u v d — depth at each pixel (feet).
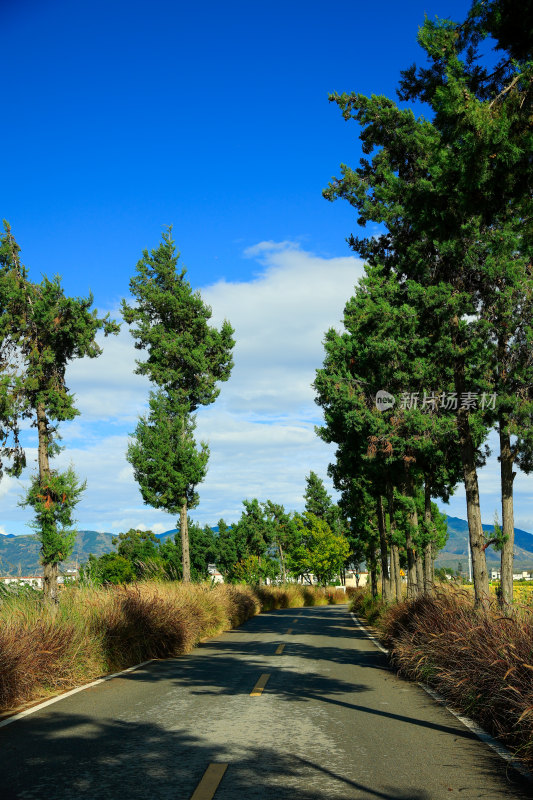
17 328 52.03
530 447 48.19
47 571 48.29
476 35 20.67
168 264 94.99
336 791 15.58
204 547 279.69
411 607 45.70
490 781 16.49
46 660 31.37
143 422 90.53
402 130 44.60
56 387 52.19
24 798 15.02
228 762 18.16
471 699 24.86
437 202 24.06
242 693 30.07
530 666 20.81
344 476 103.14
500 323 44.34
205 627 62.03
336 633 69.10
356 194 50.21
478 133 18.78
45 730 22.40
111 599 45.16
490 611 31.40
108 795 15.23
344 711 25.68
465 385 48.24
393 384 63.46
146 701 27.96
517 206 21.15
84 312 52.85
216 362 96.22
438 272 43.70
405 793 15.48
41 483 49.96
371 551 124.16
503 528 50.29
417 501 92.84
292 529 263.49
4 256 52.60
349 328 75.10
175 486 86.94
